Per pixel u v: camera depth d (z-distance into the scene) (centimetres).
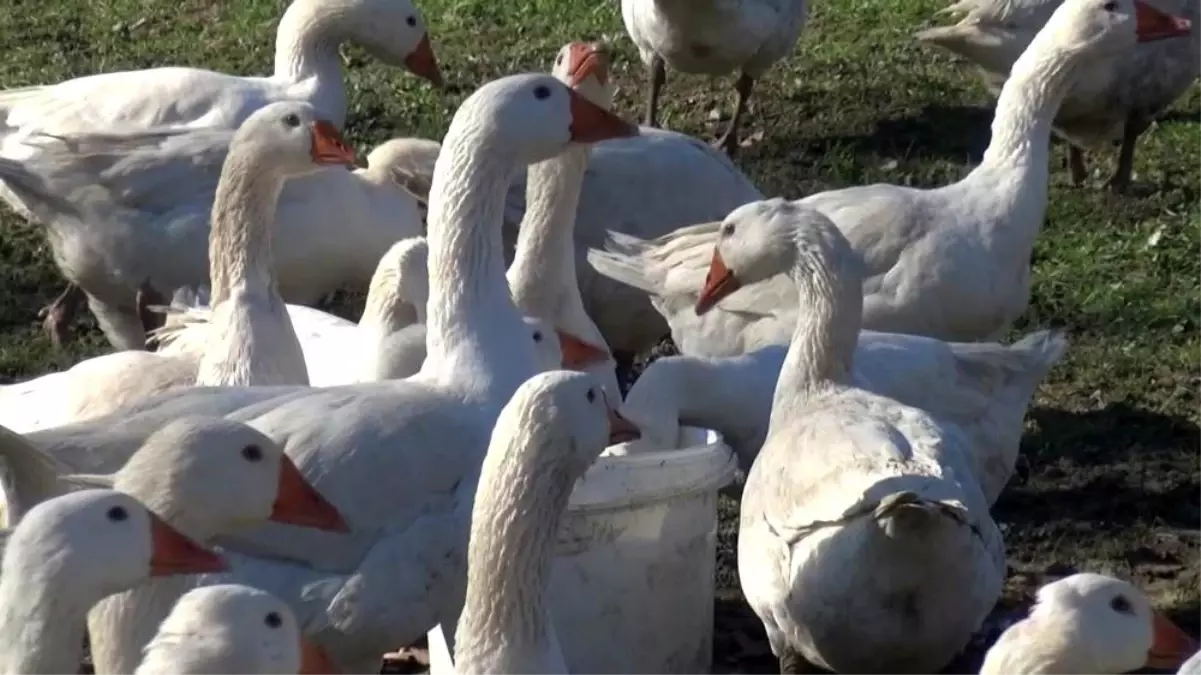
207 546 785
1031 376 1133
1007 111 1265
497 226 956
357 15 1472
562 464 752
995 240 1234
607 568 937
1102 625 798
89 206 1280
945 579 869
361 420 868
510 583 755
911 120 1877
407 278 1088
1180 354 1391
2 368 1367
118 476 777
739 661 1042
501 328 941
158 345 1242
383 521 856
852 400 991
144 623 774
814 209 1127
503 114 951
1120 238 1609
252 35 2125
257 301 1059
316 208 1295
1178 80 1667
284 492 786
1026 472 1230
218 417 838
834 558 874
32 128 1391
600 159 1322
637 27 1788
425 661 1019
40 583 691
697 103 1939
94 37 2147
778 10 1752
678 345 1240
